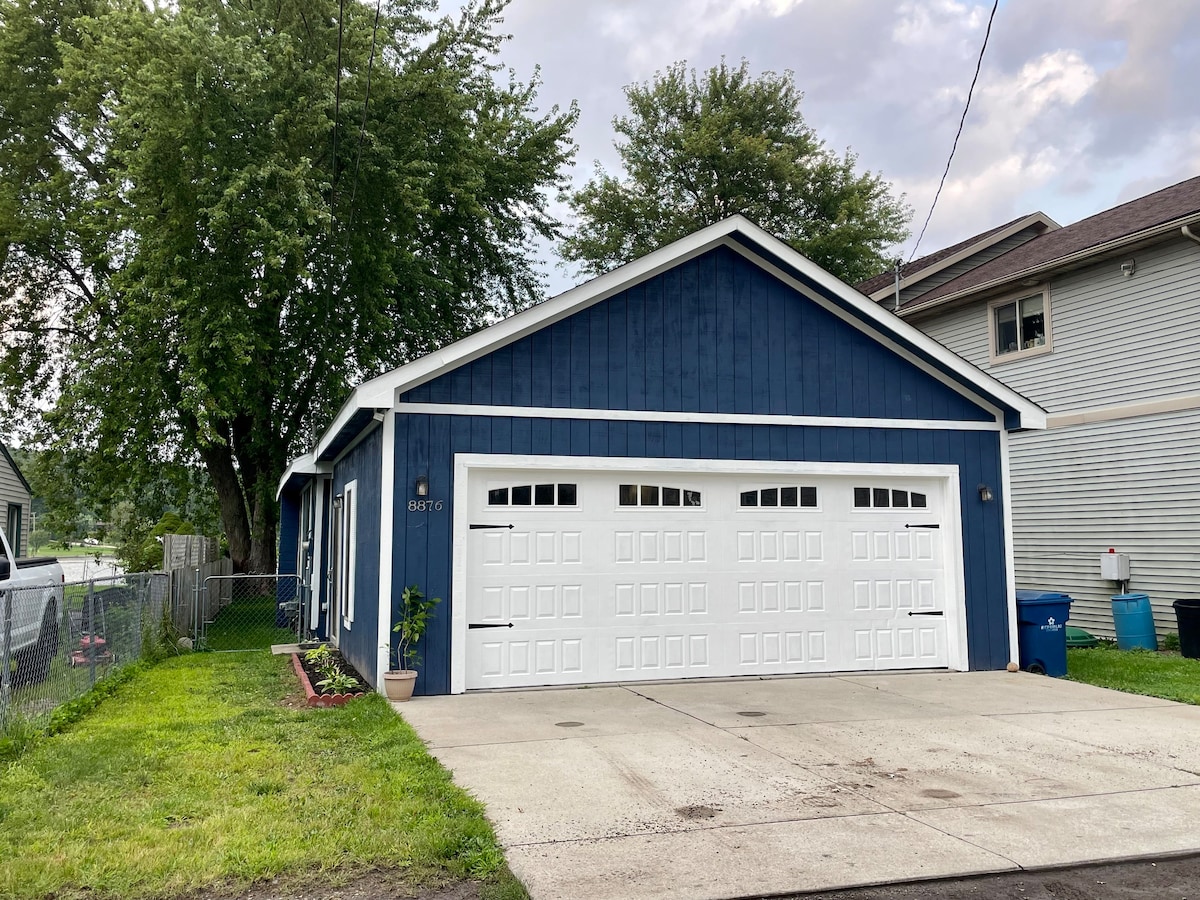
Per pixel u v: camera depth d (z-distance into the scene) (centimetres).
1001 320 1578
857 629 1001
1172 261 1264
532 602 899
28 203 1814
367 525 980
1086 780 570
